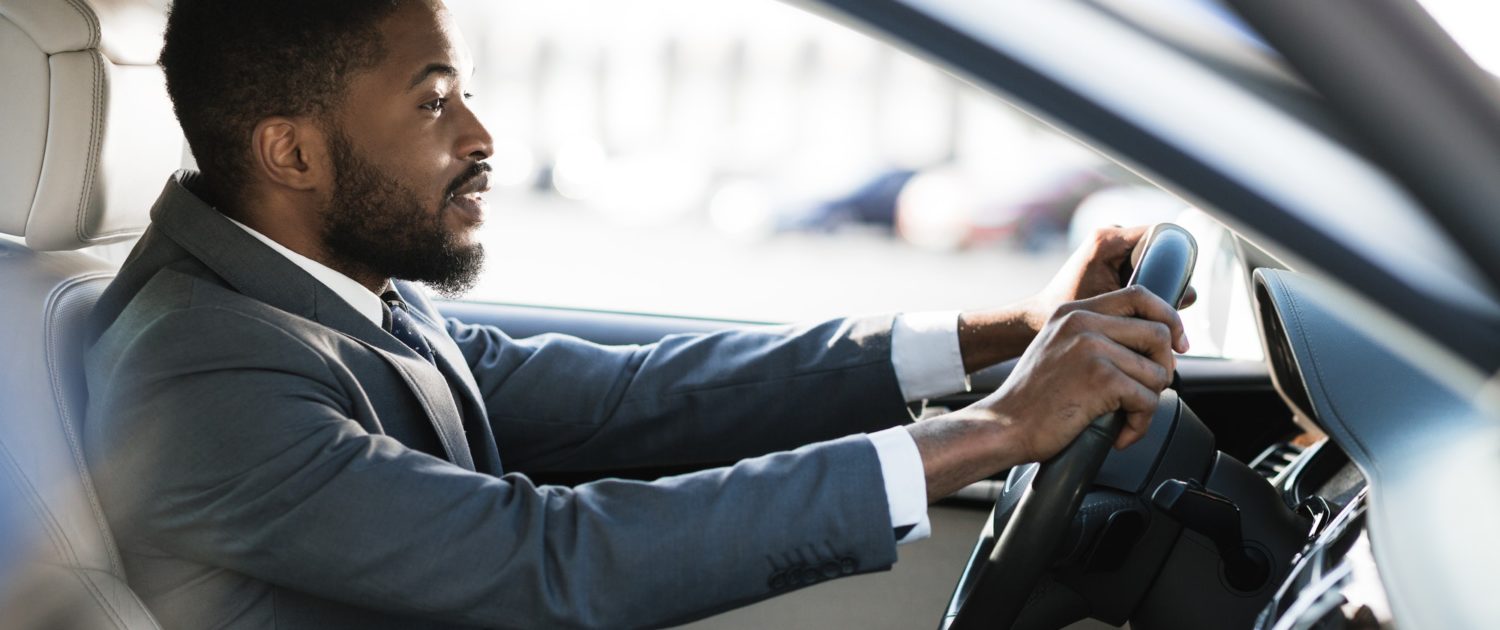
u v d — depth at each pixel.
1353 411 0.87
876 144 10.16
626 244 9.97
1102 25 0.94
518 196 10.98
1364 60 0.87
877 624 1.55
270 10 1.12
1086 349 0.96
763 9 10.91
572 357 1.49
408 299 1.37
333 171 1.17
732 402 1.43
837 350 1.42
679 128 10.95
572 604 0.93
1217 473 1.14
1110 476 1.12
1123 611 1.11
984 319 1.37
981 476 0.97
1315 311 0.95
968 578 1.08
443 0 1.23
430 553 0.94
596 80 11.08
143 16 1.20
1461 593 0.68
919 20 0.99
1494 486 0.75
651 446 1.46
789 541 0.95
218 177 1.18
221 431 0.99
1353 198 0.87
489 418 1.46
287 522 0.96
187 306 1.06
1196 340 1.63
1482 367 0.85
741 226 10.28
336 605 1.06
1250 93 0.90
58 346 1.07
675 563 0.94
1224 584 1.08
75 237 1.12
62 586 0.97
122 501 1.02
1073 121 0.95
